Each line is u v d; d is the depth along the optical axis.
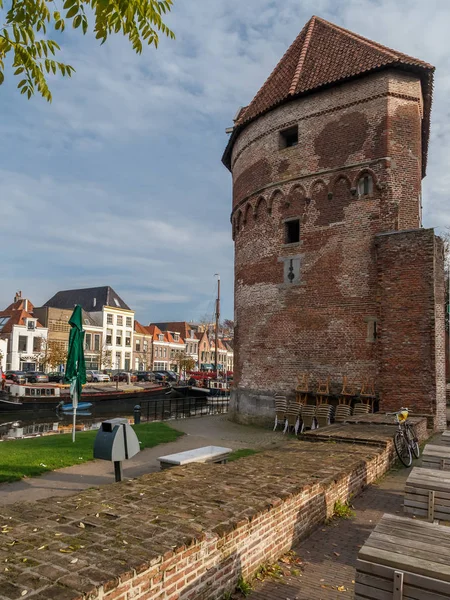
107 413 34.66
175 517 4.25
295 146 19.58
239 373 21.33
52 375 53.00
